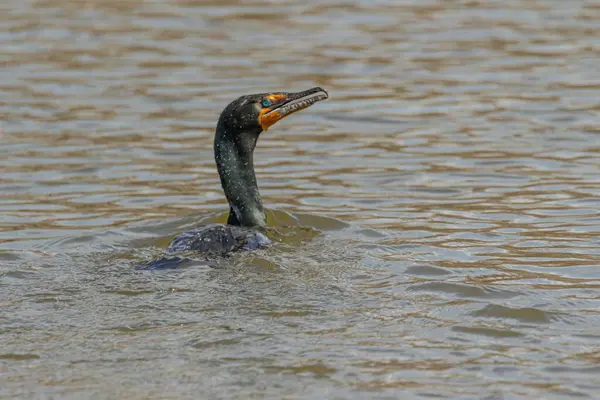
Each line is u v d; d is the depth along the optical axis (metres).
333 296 15.02
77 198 21.83
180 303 14.66
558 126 26.75
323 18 40.91
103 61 34.47
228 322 13.91
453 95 30.02
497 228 19.25
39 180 23.08
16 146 25.69
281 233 18.72
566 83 30.89
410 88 30.86
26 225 19.91
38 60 34.66
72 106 29.34
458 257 17.34
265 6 43.50
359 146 25.67
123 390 11.91
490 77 31.83
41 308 14.58
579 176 22.70
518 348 13.16
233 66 33.56
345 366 12.54
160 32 38.75
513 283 15.81
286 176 23.38
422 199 21.45
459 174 23.17
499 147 25.14
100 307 14.56
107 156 24.92
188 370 12.42
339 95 30.25
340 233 18.92
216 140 19.45
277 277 15.86
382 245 18.02
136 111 28.86
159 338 13.40
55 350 13.07
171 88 31.05
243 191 19.30
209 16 41.56
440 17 40.75
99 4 44.12
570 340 13.41
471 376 12.29
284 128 27.61
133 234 19.20
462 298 15.05
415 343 13.28
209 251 17.03
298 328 13.74
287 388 11.94
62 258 17.34
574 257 17.33
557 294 15.27
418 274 16.30
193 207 21.19
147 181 23.09
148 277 15.84
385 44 36.44
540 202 20.95
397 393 11.82
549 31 37.91
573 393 11.80
